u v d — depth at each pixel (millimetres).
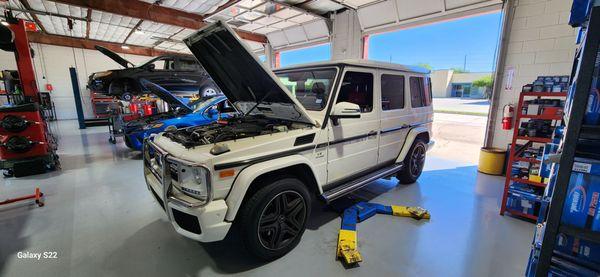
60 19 9430
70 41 13039
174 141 2373
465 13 5539
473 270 2113
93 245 2473
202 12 8250
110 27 10391
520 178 2939
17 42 4617
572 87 1371
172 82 8180
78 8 8062
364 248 2400
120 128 7281
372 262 2207
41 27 10758
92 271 2113
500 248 2412
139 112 9602
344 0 6848
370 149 3082
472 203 3398
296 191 2268
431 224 2838
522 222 2895
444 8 5809
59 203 3408
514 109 4594
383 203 3396
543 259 1198
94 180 4309
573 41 3957
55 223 2887
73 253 2350
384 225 2805
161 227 2793
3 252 2369
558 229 1144
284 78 3115
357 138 2865
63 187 3986
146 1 7406
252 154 2008
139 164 5293
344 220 2756
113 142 7449
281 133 2281
